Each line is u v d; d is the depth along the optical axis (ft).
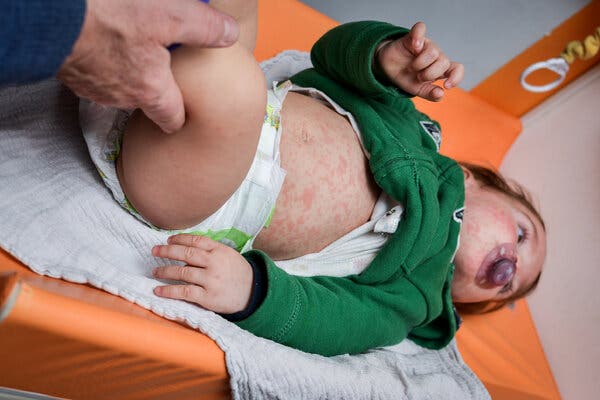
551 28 5.42
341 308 3.14
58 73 1.80
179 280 2.61
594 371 4.58
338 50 3.63
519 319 5.09
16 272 1.87
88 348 2.02
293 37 4.67
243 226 2.95
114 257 2.60
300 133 3.25
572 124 5.45
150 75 1.89
